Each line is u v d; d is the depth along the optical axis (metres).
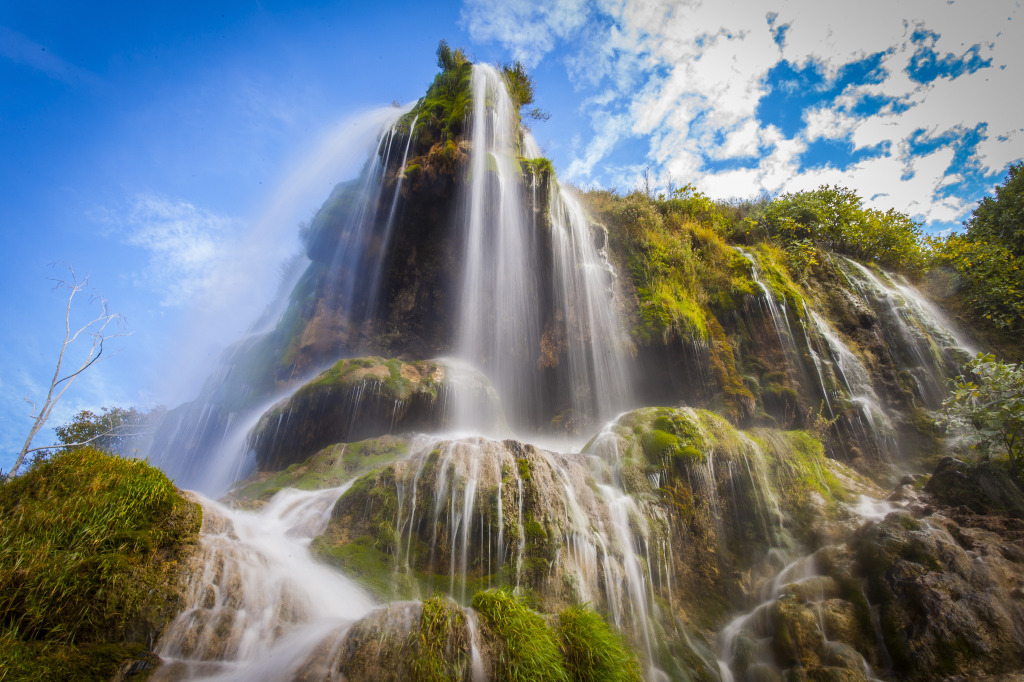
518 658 4.25
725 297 13.09
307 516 6.81
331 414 9.54
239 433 11.33
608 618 6.19
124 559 4.38
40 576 4.01
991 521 6.91
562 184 15.53
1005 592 5.71
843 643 5.68
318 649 4.20
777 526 8.20
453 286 12.98
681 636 6.62
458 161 12.47
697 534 7.85
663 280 12.99
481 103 14.35
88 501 4.68
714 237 14.99
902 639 5.55
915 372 13.36
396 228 13.00
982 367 8.83
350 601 5.32
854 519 7.98
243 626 4.55
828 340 12.98
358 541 6.22
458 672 4.04
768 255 15.30
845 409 11.68
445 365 10.71
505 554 6.04
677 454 8.20
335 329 12.54
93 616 4.05
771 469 9.07
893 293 15.24
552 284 12.23
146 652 4.06
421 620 4.29
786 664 5.79
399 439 9.30
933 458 11.25
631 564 6.85
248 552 5.27
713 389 11.37
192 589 4.58
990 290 16.09
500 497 6.36
